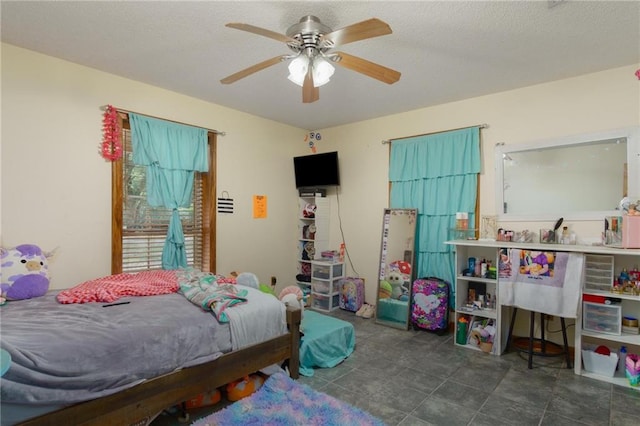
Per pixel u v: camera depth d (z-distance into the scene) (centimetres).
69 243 276
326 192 474
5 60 247
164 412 205
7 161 248
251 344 218
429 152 374
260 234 425
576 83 294
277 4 196
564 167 300
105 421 154
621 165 275
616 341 262
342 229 458
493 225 331
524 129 319
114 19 214
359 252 439
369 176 431
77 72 279
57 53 262
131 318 187
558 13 202
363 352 299
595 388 237
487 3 193
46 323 175
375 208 425
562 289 256
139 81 314
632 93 270
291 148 467
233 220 394
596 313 266
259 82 315
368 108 387
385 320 384
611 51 249
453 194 357
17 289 224
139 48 253
